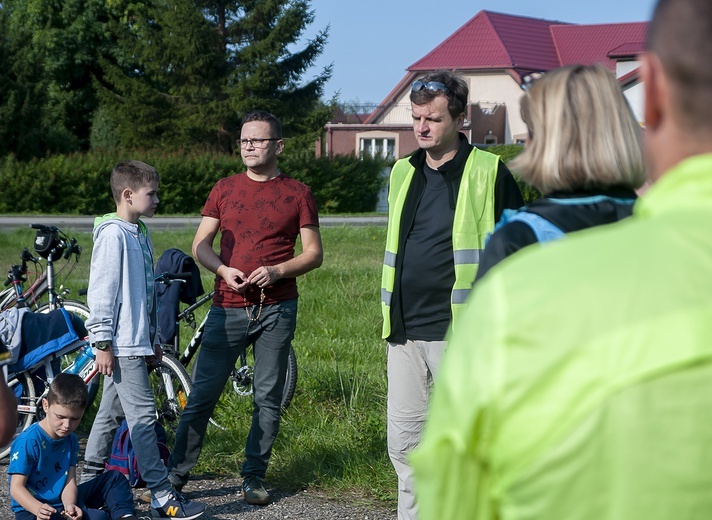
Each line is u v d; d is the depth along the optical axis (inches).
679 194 41.1
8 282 254.4
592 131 76.5
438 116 146.5
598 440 37.2
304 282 462.3
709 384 36.8
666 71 41.1
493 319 40.2
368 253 653.9
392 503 188.9
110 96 1672.0
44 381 219.8
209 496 194.4
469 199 146.6
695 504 36.3
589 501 37.3
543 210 76.5
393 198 153.8
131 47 1663.4
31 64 1530.5
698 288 38.2
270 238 190.1
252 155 191.0
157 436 183.5
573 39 2159.2
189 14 1609.3
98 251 171.0
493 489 40.6
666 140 42.5
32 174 1164.5
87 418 246.2
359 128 1769.2
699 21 39.9
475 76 2034.9
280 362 191.9
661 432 36.7
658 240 39.8
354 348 325.4
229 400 258.2
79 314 251.3
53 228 250.5
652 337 37.5
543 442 38.0
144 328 173.6
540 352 38.7
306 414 247.8
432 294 149.2
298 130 1659.7
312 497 193.9
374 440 221.0
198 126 1605.6
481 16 2126.0
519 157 80.0
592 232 42.9
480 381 39.5
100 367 170.6
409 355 153.1
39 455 158.6
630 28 2158.0
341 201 1347.2
